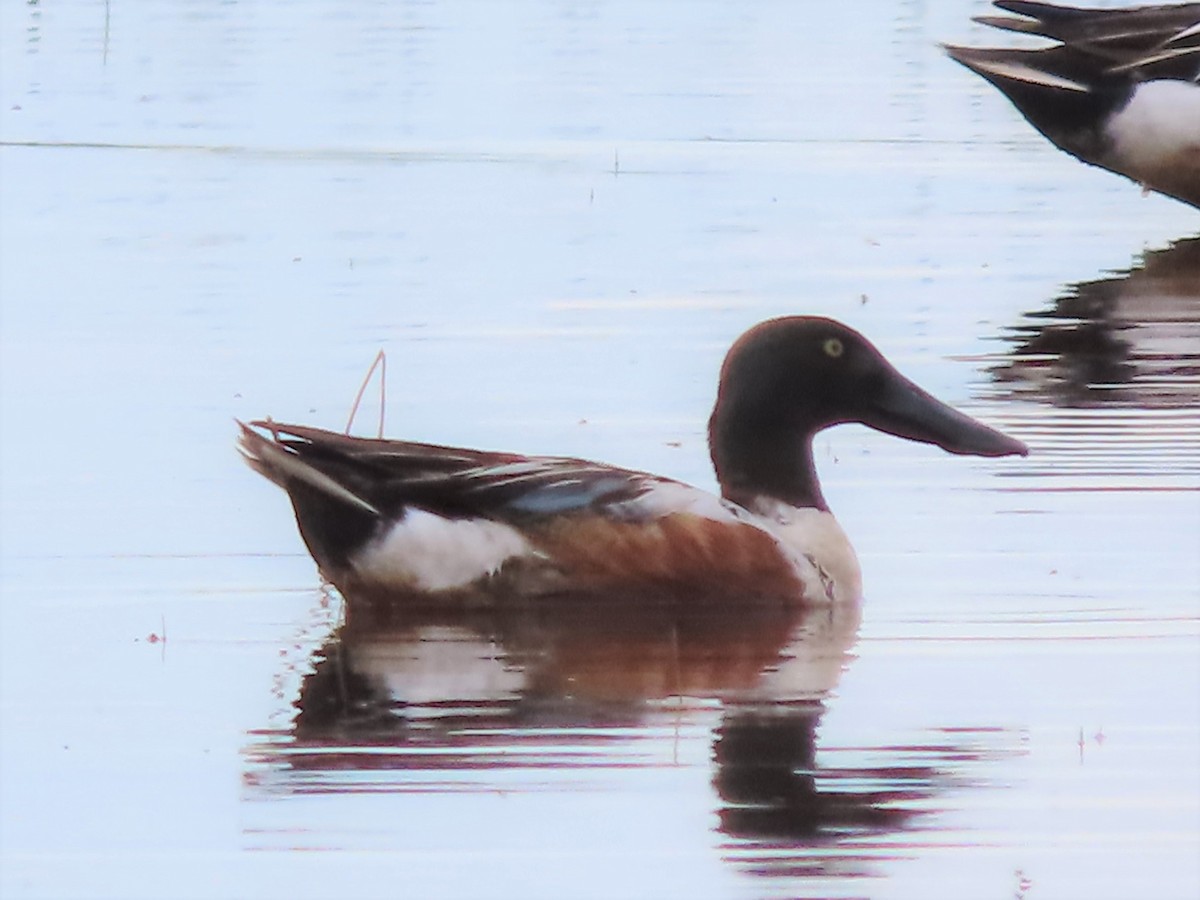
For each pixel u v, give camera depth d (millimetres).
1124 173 22078
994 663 11023
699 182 22328
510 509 11844
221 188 21859
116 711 10398
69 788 9648
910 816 9383
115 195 21516
